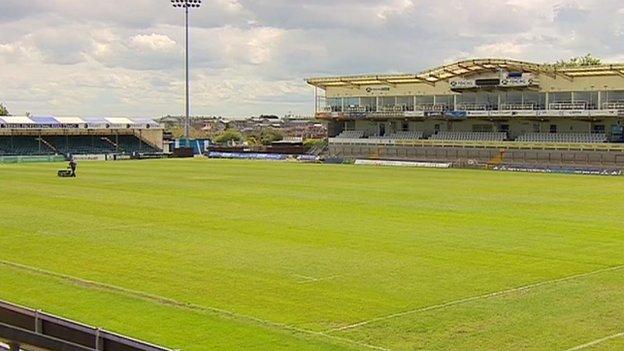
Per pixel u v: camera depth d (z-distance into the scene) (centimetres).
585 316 2159
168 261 3014
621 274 2766
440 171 8412
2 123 11319
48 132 11969
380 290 2523
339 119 11650
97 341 1411
